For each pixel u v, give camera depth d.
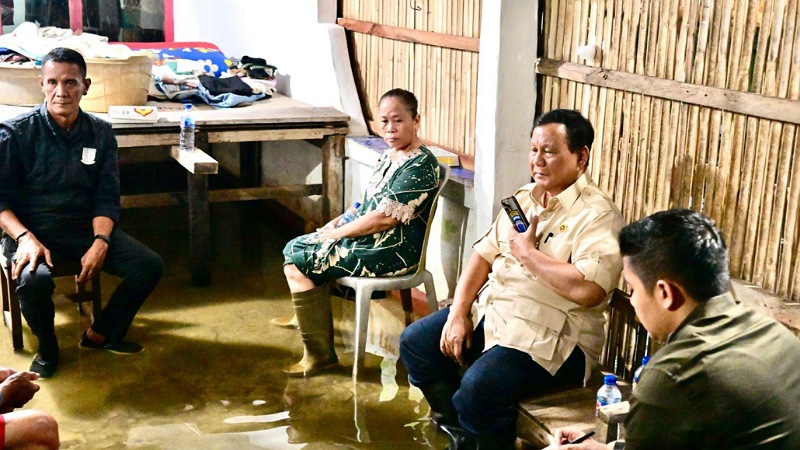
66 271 3.88
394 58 4.82
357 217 3.88
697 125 2.89
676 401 1.74
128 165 6.80
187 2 7.44
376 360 3.90
